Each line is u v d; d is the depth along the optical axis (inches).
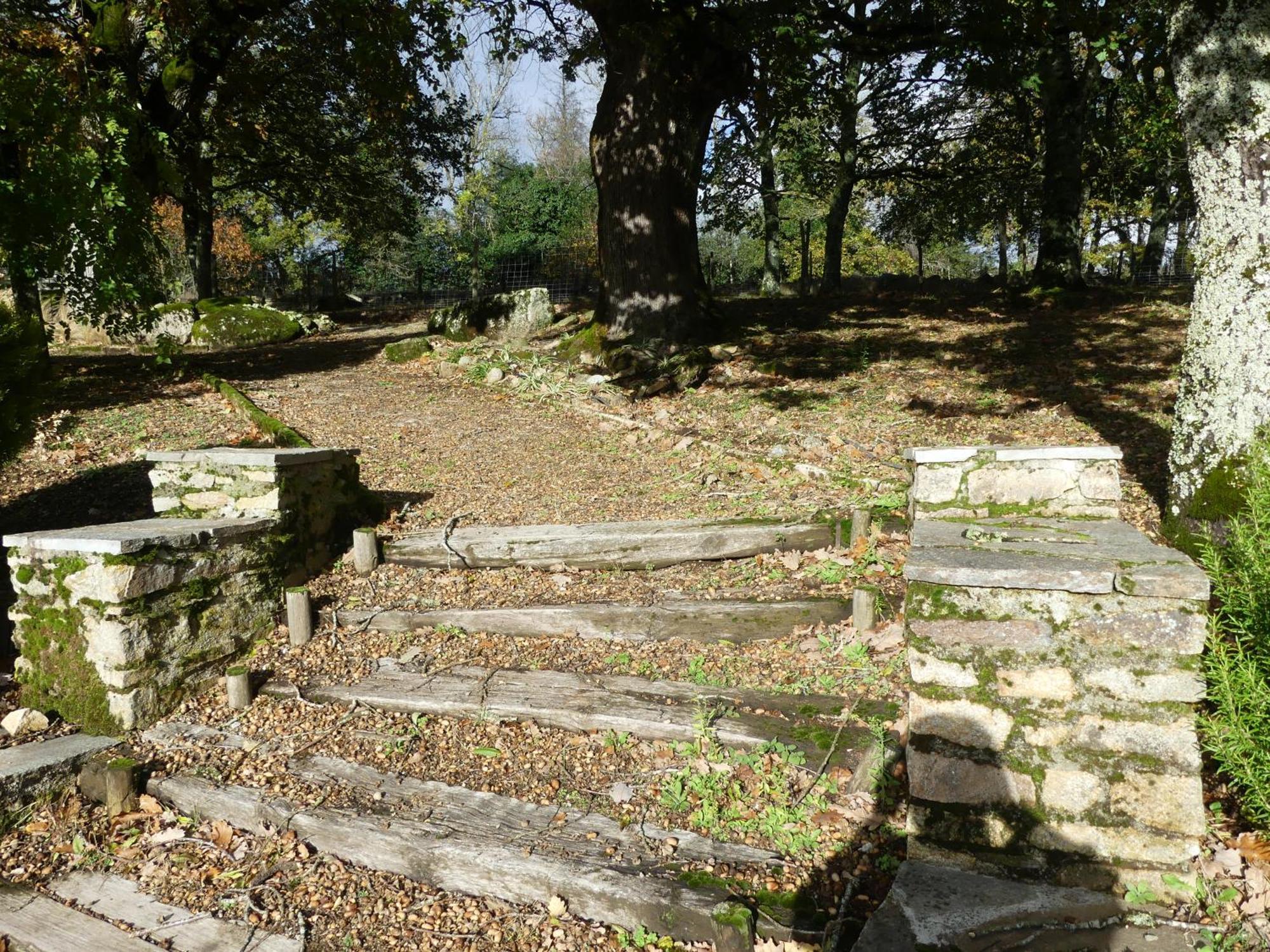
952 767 105.7
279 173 787.4
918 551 114.7
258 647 189.3
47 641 170.6
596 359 447.5
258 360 530.3
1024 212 804.0
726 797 130.4
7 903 126.3
